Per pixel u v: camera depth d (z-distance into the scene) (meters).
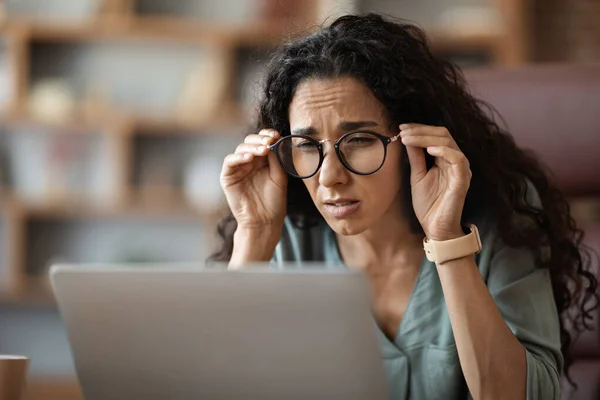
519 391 1.77
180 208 5.18
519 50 5.06
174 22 5.20
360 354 1.37
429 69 1.94
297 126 1.85
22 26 5.14
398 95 1.85
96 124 5.18
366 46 1.84
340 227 1.84
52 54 5.36
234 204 2.07
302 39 1.91
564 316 2.39
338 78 1.82
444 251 1.78
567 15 5.24
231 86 5.27
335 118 1.81
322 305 1.34
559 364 1.93
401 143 1.88
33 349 5.36
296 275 1.34
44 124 5.17
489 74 2.73
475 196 2.03
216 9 5.39
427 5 5.31
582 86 2.66
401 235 2.01
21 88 5.18
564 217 2.25
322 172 1.81
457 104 2.00
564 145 2.65
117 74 5.38
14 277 5.16
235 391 1.42
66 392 4.41
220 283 1.36
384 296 2.04
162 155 5.34
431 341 1.98
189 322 1.39
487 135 2.06
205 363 1.41
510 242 1.99
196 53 5.38
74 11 5.23
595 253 2.37
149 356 1.43
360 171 1.81
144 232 5.41
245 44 5.24
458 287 1.78
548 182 2.24
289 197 2.10
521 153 2.22
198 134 5.32
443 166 1.81
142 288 1.39
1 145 5.36
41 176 5.35
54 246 5.39
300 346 1.38
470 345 1.76
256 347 1.39
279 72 1.90
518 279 1.97
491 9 5.26
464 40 5.10
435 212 1.81
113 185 5.17
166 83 5.37
